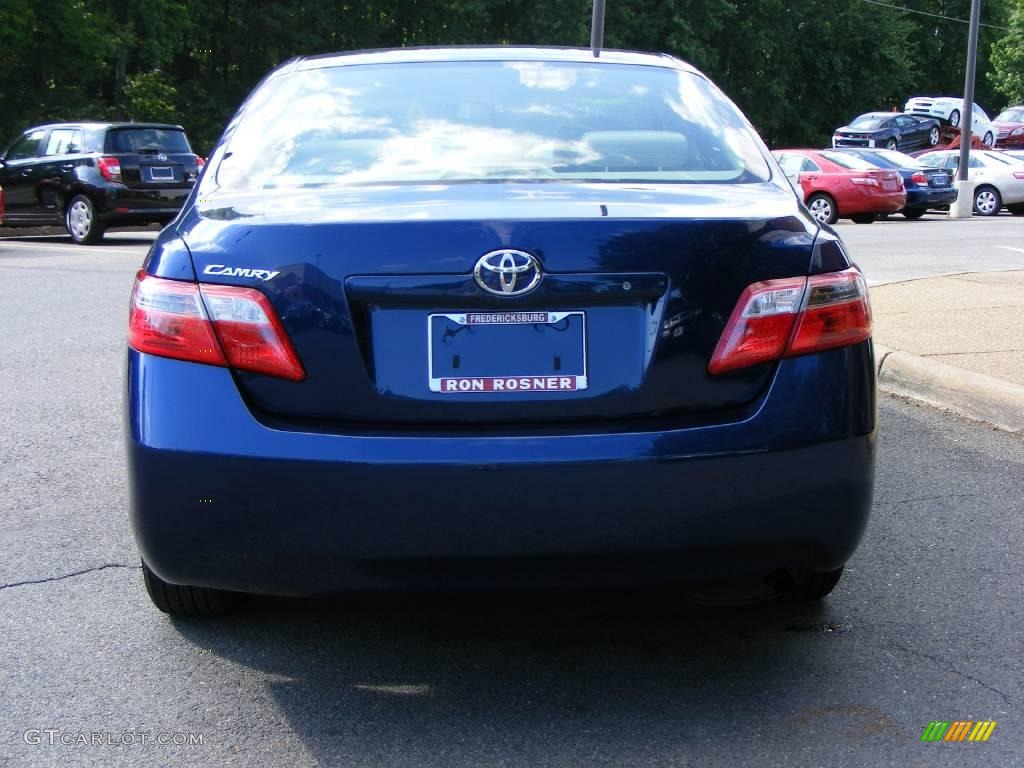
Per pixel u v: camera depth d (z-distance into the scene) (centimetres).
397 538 272
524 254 274
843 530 289
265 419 278
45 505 469
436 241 276
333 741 287
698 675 323
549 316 277
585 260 276
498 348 277
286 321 278
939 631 353
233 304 280
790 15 5506
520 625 356
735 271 283
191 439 276
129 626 356
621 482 271
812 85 5831
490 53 391
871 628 355
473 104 360
